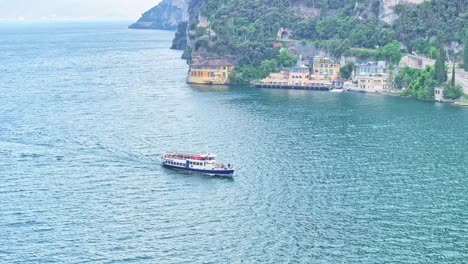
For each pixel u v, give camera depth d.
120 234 156.88
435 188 185.00
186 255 146.25
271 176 197.38
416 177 194.25
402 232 156.88
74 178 197.88
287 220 164.00
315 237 154.62
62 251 147.88
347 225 160.88
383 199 176.75
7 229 159.00
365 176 195.50
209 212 170.00
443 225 160.62
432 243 151.50
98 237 155.12
